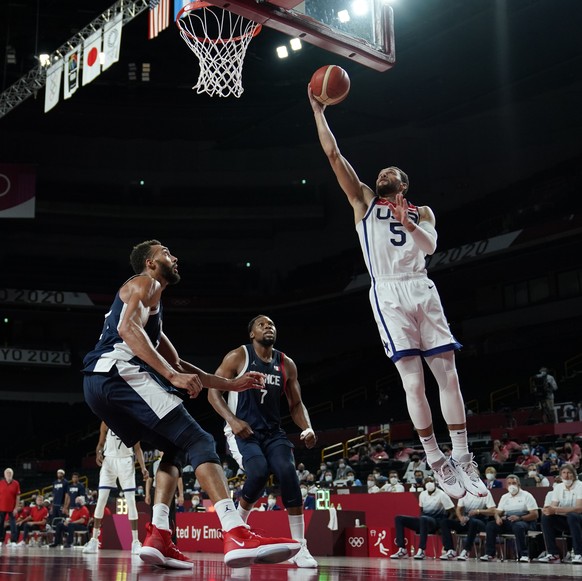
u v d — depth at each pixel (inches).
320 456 933.2
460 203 1221.1
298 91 1212.5
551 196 1094.4
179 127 1280.8
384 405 1088.8
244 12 222.8
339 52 247.0
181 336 1424.7
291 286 1385.3
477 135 1170.0
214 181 1330.0
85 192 1314.0
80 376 1381.6
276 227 1347.2
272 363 243.8
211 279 1386.6
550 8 838.5
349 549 442.3
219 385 169.3
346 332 1396.4
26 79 800.3
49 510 664.4
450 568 265.1
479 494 167.3
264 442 237.0
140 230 1349.7
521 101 1081.4
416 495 452.1
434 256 1177.4
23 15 1013.2
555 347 1066.7
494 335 1168.2
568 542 414.6
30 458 1230.3
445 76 1016.2
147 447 978.7
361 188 179.8
